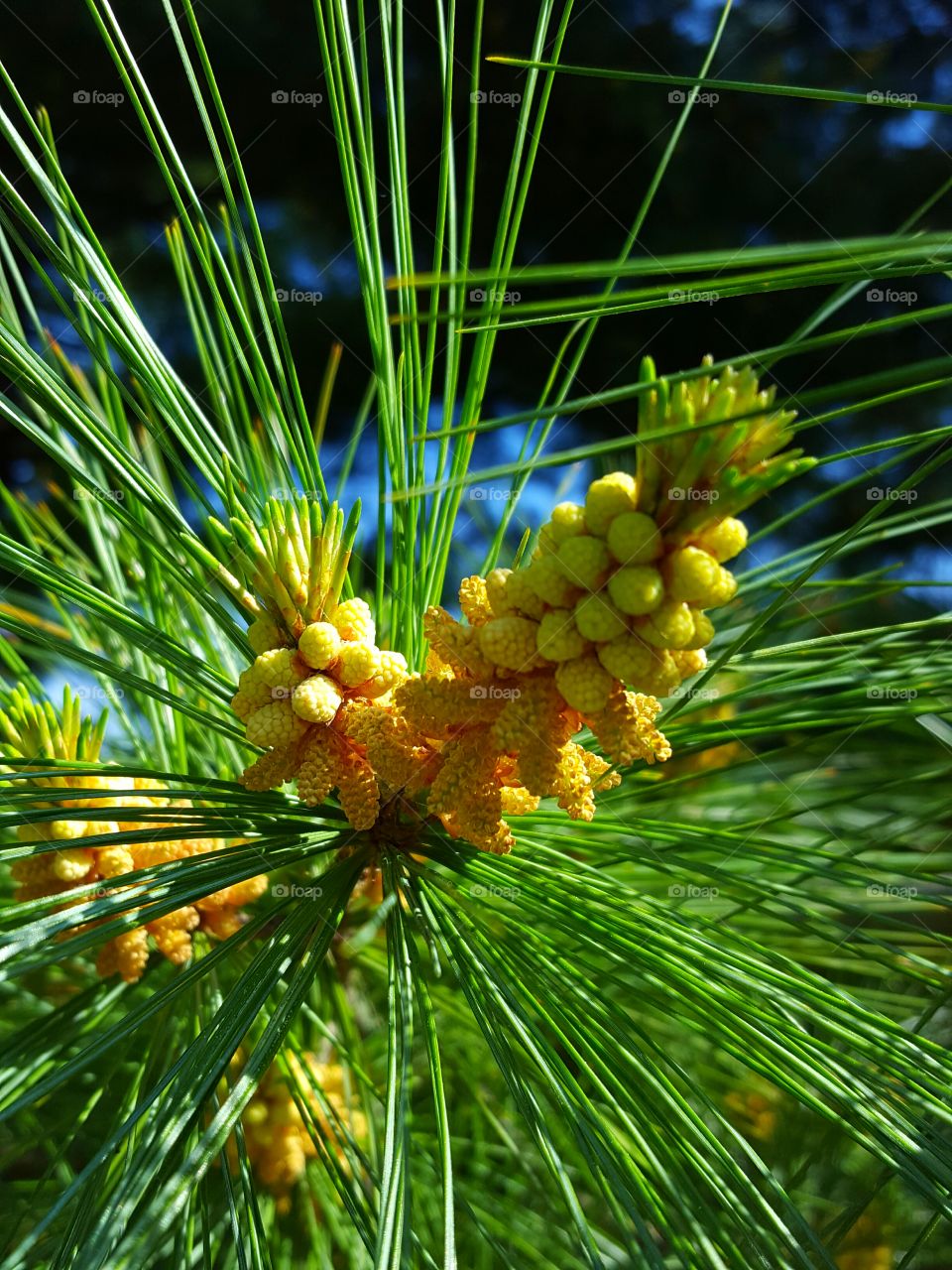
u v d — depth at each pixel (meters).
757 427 0.08
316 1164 0.16
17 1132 0.18
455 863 0.12
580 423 0.46
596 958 0.14
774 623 0.18
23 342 0.11
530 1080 0.16
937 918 0.19
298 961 0.11
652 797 0.17
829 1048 0.10
